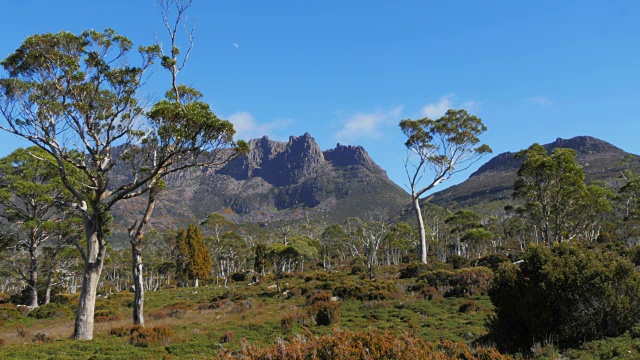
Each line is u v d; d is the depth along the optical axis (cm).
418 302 2117
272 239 8362
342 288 2622
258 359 505
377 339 524
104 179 1691
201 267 5688
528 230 5972
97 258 1656
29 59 1548
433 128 4350
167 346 1385
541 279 885
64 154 1603
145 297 4044
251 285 4466
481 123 4303
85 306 1598
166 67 2091
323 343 517
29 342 1598
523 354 820
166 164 1658
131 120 1764
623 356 690
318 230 9044
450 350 671
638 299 840
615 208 5638
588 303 838
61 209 3262
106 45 1666
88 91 1627
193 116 1498
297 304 2603
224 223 6888
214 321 2127
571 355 749
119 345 1399
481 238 5475
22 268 3741
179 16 2133
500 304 953
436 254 6838
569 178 3130
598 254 939
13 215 3145
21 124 1563
